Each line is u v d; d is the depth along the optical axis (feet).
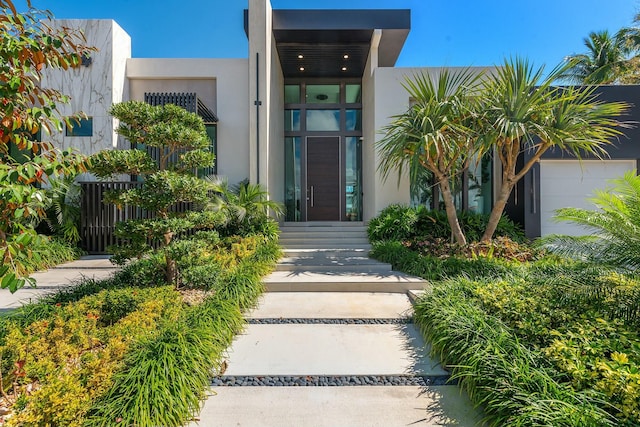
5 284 5.70
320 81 35.83
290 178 35.45
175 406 6.86
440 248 20.66
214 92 30.14
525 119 18.38
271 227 23.54
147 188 13.34
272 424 6.95
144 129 13.91
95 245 25.67
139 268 14.73
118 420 6.29
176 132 13.35
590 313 9.26
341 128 35.40
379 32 28.35
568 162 25.11
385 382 8.50
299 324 12.12
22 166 5.98
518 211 26.02
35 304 12.16
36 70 6.97
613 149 24.63
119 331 8.95
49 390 6.10
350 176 35.45
